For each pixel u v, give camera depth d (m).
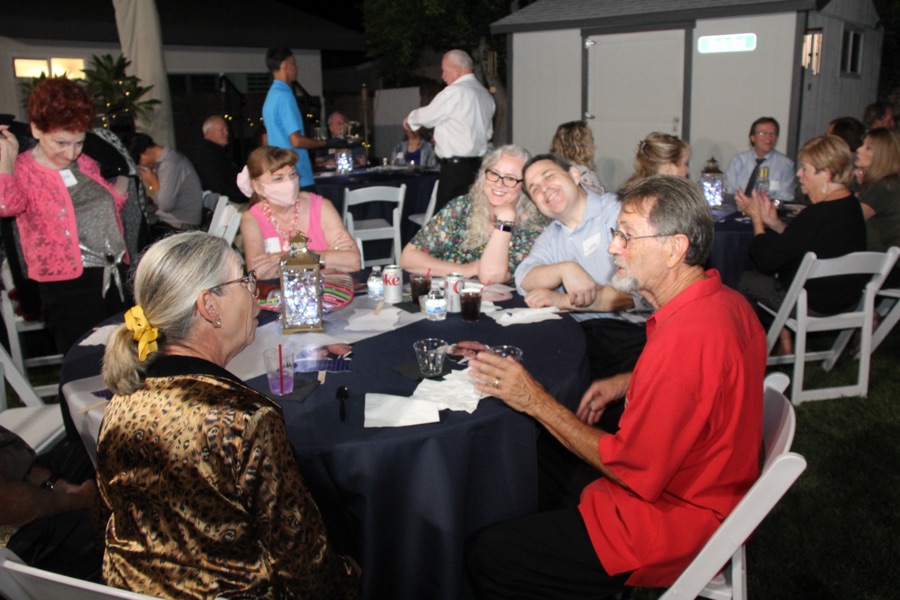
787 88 7.29
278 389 1.93
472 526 1.88
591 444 1.71
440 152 6.06
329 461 1.68
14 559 1.31
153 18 6.91
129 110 7.32
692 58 7.79
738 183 5.73
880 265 3.54
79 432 2.04
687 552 1.62
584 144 4.27
